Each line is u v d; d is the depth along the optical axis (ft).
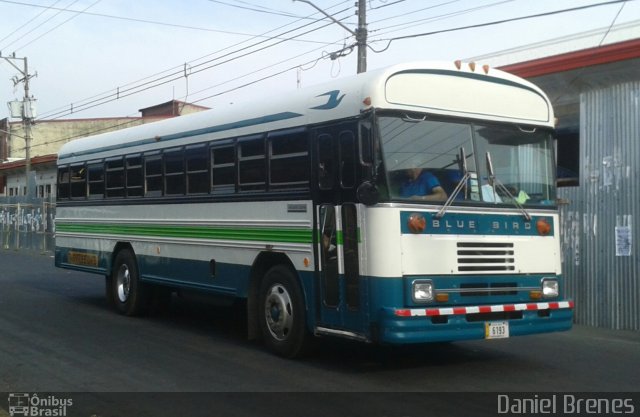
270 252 30.27
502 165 27.68
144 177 39.88
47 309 44.68
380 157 24.89
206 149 34.63
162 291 41.63
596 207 39.47
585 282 39.83
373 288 24.68
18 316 41.68
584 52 38.99
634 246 37.58
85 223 46.37
